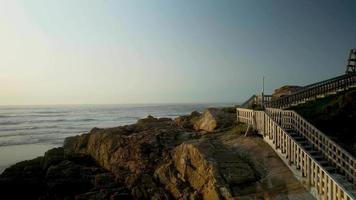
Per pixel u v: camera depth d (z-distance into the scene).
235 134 18.91
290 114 16.11
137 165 18.98
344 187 10.16
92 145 25.09
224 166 14.20
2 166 31.42
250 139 17.30
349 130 16.17
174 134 21.66
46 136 57.62
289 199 11.73
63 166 21.56
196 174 14.88
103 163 22.39
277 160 14.56
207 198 13.47
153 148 19.94
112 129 26.80
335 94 18.88
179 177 15.72
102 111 173.25
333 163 12.51
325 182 10.91
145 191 16.28
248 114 19.56
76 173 20.52
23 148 43.94
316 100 19.17
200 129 23.55
